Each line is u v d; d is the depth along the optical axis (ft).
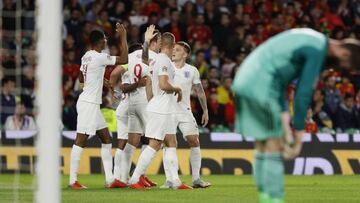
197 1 203.51
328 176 147.02
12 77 150.00
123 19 193.88
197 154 108.68
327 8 213.25
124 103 108.47
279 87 58.13
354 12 214.28
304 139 154.40
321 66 57.93
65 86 165.89
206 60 189.88
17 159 128.98
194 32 193.67
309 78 56.80
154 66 99.81
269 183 57.41
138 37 184.96
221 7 204.54
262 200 57.93
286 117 57.72
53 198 54.29
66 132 144.87
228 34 194.80
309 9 211.00
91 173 144.87
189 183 123.54
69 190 100.99
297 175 150.00
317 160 154.40
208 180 131.34
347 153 156.15
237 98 59.21
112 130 143.84
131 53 107.55
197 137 108.99
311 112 167.63
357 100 181.37
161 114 101.09
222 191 102.47
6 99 147.95
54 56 54.49
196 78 108.78
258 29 200.44
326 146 155.22
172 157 104.27
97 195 93.20
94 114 104.83
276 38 58.70
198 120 165.78
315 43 57.47
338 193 103.14
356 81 183.52
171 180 105.19
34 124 147.13
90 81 104.63
